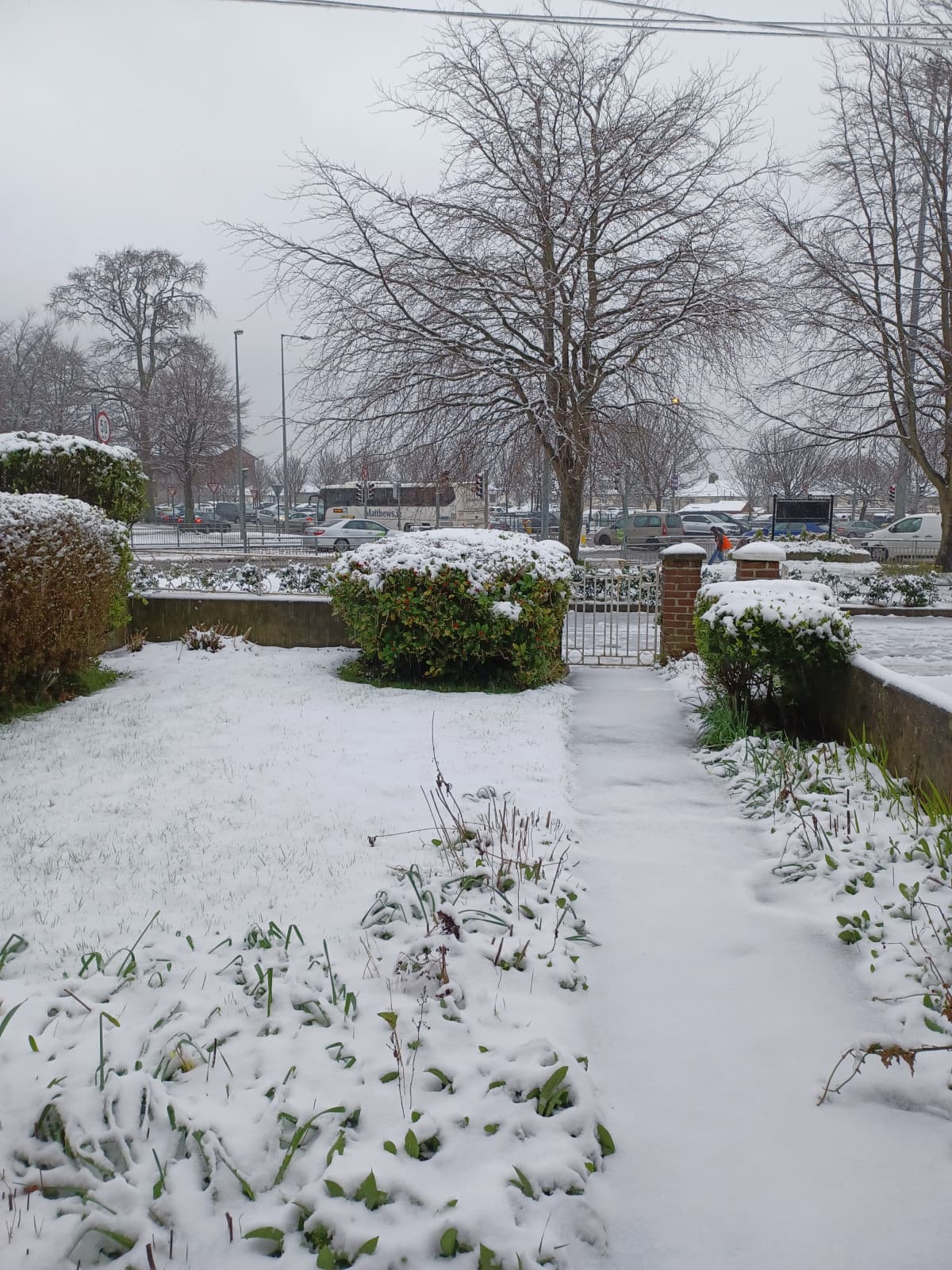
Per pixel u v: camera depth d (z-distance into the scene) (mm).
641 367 19844
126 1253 2404
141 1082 2908
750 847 5355
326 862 4820
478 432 20250
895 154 23906
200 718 7969
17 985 3525
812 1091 3191
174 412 53406
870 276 25203
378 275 19297
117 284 50625
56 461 11625
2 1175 2586
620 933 4309
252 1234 2441
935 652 13258
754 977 3930
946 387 24641
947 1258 2506
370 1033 3305
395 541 10000
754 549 11250
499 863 4793
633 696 9773
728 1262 2516
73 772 6395
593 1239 2562
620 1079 3266
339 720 7965
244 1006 3428
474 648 9492
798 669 7777
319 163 19188
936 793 5234
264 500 90812
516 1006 3549
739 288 19484
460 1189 2615
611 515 55125
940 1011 3488
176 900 4363
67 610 8609
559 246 19797
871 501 74000
